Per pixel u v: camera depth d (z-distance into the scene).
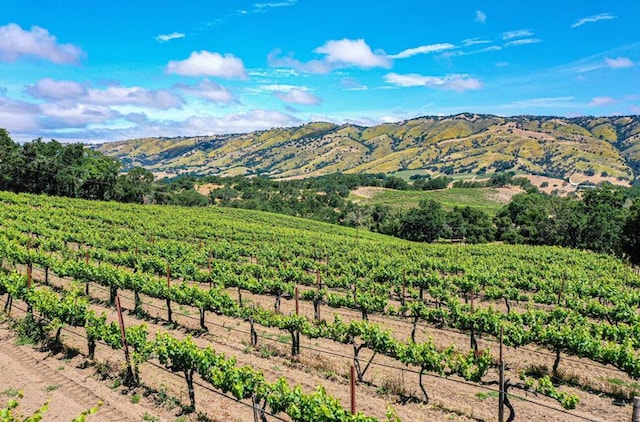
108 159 87.06
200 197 102.38
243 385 10.73
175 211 72.62
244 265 28.08
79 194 82.56
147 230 48.22
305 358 15.16
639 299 21.91
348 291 26.70
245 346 16.22
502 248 53.12
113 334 13.79
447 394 12.69
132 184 92.31
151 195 94.19
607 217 69.88
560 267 36.03
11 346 15.38
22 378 13.02
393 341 13.48
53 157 80.81
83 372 13.57
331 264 31.83
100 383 12.88
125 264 28.00
